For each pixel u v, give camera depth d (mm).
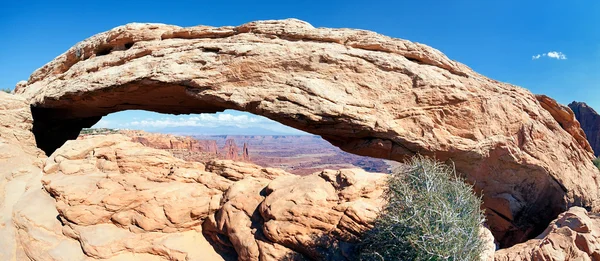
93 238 9250
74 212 9625
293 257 7559
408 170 6734
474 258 5977
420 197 5988
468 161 13117
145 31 15617
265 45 13648
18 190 11594
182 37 15500
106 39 16422
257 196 9398
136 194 10047
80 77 16016
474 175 13438
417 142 12766
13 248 9539
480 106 13258
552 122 14328
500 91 13945
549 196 13914
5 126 16016
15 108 16750
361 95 13078
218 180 10898
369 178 8344
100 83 14766
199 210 9898
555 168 13688
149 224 9602
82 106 17641
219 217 9555
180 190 10320
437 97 13000
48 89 17641
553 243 8797
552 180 13672
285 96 12859
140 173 11156
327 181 8672
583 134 15336
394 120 12961
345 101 12781
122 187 10383
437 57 13844
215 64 13633
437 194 6020
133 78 13938
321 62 13344
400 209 6172
